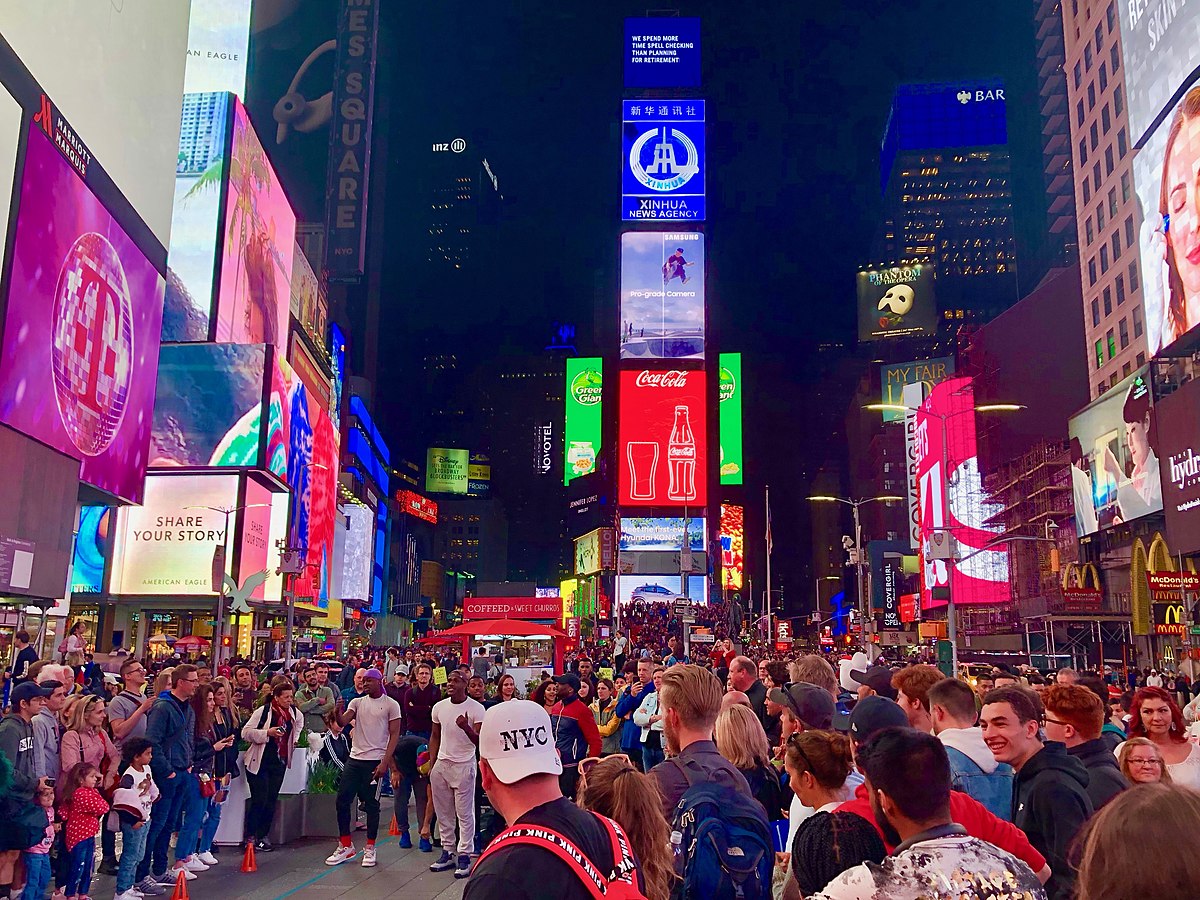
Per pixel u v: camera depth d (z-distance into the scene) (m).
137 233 47.12
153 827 12.09
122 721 13.16
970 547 96.81
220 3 103.31
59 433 38.88
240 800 15.01
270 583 77.31
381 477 175.88
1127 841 2.60
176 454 70.94
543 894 3.57
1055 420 100.38
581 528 186.38
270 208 90.06
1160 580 47.88
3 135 34.25
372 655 35.81
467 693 14.74
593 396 197.00
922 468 109.88
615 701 17.92
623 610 99.75
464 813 12.92
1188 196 58.31
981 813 4.77
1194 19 57.25
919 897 3.50
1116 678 35.62
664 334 136.50
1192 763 7.98
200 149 77.62
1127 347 71.62
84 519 68.06
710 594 127.25
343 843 13.69
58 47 38.84
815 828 4.59
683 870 5.14
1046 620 60.28
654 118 143.75
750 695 10.96
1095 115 78.31
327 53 135.62
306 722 19.08
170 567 68.38
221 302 76.00
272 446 74.12
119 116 44.94
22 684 10.30
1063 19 86.44
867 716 5.58
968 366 119.06
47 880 9.85
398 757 15.07
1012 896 3.50
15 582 34.69
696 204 141.25
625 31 146.75
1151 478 62.44
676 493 131.25
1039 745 5.79
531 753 3.97
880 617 119.75
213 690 14.18
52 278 38.03
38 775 10.25
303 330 102.81
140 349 47.78
